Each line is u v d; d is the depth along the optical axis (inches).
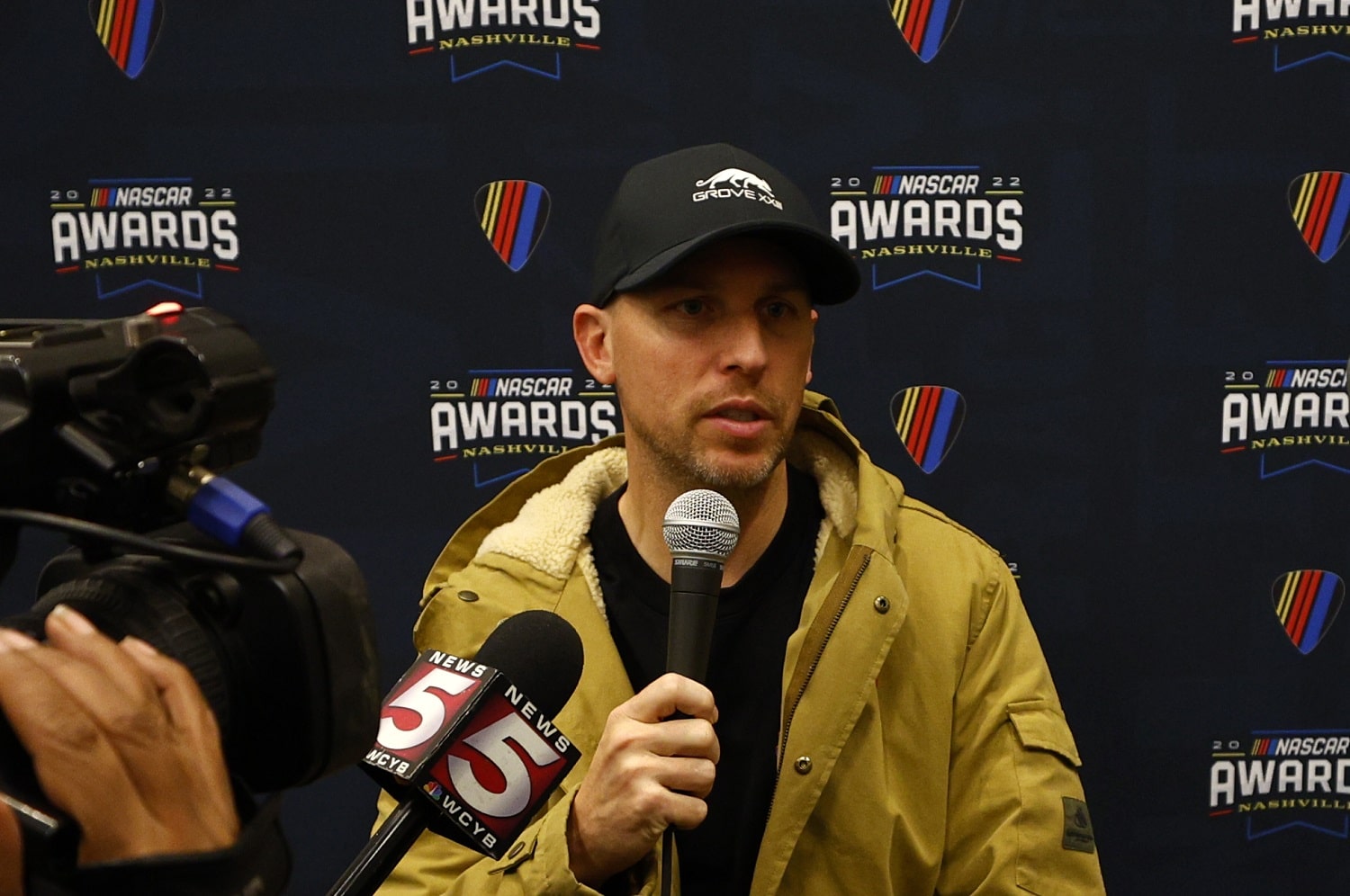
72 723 22.5
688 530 45.1
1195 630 73.4
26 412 24.6
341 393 73.9
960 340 72.4
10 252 73.7
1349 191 70.9
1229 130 70.8
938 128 71.1
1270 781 74.0
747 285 52.9
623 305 54.6
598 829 47.1
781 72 71.0
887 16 70.4
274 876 25.8
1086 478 72.9
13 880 22.9
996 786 55.9
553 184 72.3
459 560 63.8
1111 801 74.3
